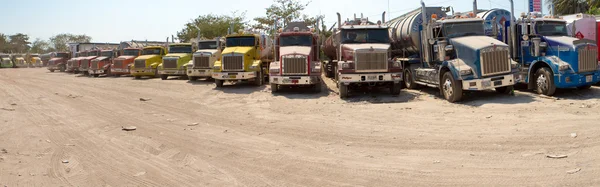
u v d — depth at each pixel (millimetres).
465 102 12461
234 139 8422
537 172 5594
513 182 5266
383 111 11438
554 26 13703
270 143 7988
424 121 9672
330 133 8727
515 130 8172
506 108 10875
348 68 14344
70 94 18703
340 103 13508
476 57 12031
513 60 13734
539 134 7730
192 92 18609
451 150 6949
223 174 6094
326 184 5520
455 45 13031
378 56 14203
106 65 34781
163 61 27078
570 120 8844
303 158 6816
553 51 12961
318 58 18078
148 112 12594
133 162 6867
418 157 6617
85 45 44969
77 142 8438
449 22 13508
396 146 7398
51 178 6047
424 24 14586
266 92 17562
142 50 30766
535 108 10625
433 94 14852
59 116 12008
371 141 7859
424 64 15414
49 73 43000
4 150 7656
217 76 19578
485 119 9531
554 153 6457
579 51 12297
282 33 17875
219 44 23750
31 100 16453
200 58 23281
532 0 20672
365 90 16906
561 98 12539
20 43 102562
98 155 7359
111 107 13906
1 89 22469
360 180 5625
